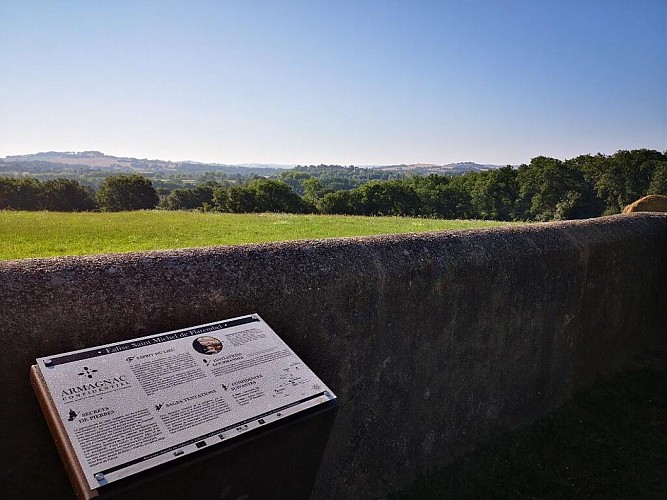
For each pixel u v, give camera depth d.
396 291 2.65
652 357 5.17
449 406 3.12
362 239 2.71
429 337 2.89
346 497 2.61
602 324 4.46
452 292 2.96
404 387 2.80
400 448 2.86
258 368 1.72
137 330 1.71
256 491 1.64
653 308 5.27
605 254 4.27
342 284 2.39
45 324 1.54
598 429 3.86
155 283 1.81
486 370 3.33
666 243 5.25
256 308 2.05
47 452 1.58
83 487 1.20
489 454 3.33
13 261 1.64
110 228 15.38
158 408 1.44
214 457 1.41
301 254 2.34
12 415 1.50
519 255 3.41
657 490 3.28
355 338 2.49
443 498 2.86
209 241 12.70
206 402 1.52
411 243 2.87
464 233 3.24
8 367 1.47
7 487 1.53
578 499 3.12
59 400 1.36
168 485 1.35
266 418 1.54
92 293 1.66
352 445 2.59
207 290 1.92
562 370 4.06
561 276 3.78
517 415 3.70
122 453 1.29
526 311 3.53
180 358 1.63
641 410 4.17
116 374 1.49
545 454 3.48
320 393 1.71
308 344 2.28
